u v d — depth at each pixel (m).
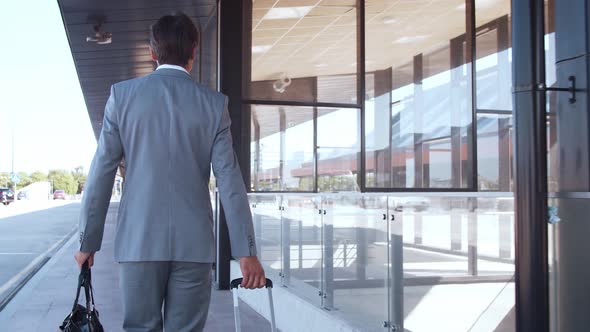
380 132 8.12
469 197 3.29
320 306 4.63
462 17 8.41
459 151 8.34
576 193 2.82
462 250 3.29
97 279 8.88
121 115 2.14
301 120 7.82
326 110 7.94
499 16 8.55
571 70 2.93
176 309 2.14
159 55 2.30
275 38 7.80
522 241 2.62
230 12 7.44
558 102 2.98
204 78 9.95
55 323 6.00
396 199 3.54
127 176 2.14
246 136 7.59
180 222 2.10
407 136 8.22
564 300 2.84
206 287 2.19
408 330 3.45
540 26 2.58
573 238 2.83
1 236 18.03
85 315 2.26
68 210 38.03
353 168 8.02
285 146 7.73
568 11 2.95
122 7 8.16
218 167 2.18
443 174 8.27
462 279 3.28
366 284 3.87
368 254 3.85
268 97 7.71
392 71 8.23
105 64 11.61
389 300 3.60
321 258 4.61
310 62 7.92
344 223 4.18
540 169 2.58
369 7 8.17
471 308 3.25
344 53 8.08
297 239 5.18
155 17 8.70
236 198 2.14
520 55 2.61
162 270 2.10
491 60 8.52
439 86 8.35
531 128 2.59
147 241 2.07
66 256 12.14
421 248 3.39
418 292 3.40
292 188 7.70
